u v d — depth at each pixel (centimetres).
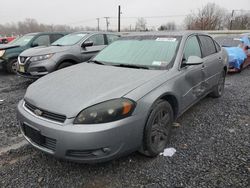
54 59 656
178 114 363
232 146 347
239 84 725
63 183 271
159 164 304
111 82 303
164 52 378
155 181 272
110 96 268
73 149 252
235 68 868
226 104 531
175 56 366
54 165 304
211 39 523
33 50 691
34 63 647
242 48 960
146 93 287
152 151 308
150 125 293
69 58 690
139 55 388
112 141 257
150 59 373
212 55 496
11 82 757
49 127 260
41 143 274
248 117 457
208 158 316
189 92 384
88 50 740
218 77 530
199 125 421
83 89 288
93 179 278
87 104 259
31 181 275
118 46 432
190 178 276
